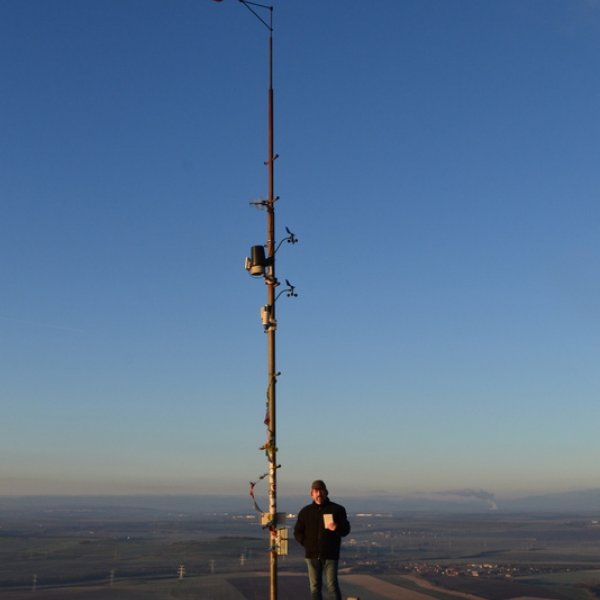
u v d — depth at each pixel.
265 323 18.88
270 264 19.03
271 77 20.31
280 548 17.98
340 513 17.44
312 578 17.31
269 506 18.20
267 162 19.64
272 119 19.84
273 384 18.66
